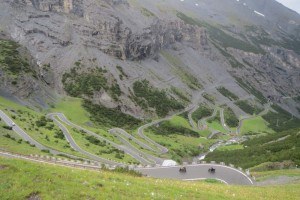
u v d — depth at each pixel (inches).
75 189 1274.6
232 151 6481.3
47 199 1184.8
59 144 4980.3
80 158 4328.3
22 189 1238.3
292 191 2070.6
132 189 1387.8
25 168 1395.2
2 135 4175.7
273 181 2999.5
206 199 1476.4
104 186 1364.4
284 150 4835.1
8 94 7741.1
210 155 6998.0
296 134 5900.6
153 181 1753.2
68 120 7859.3
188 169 3479.3
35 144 4451.3
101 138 6712.6
